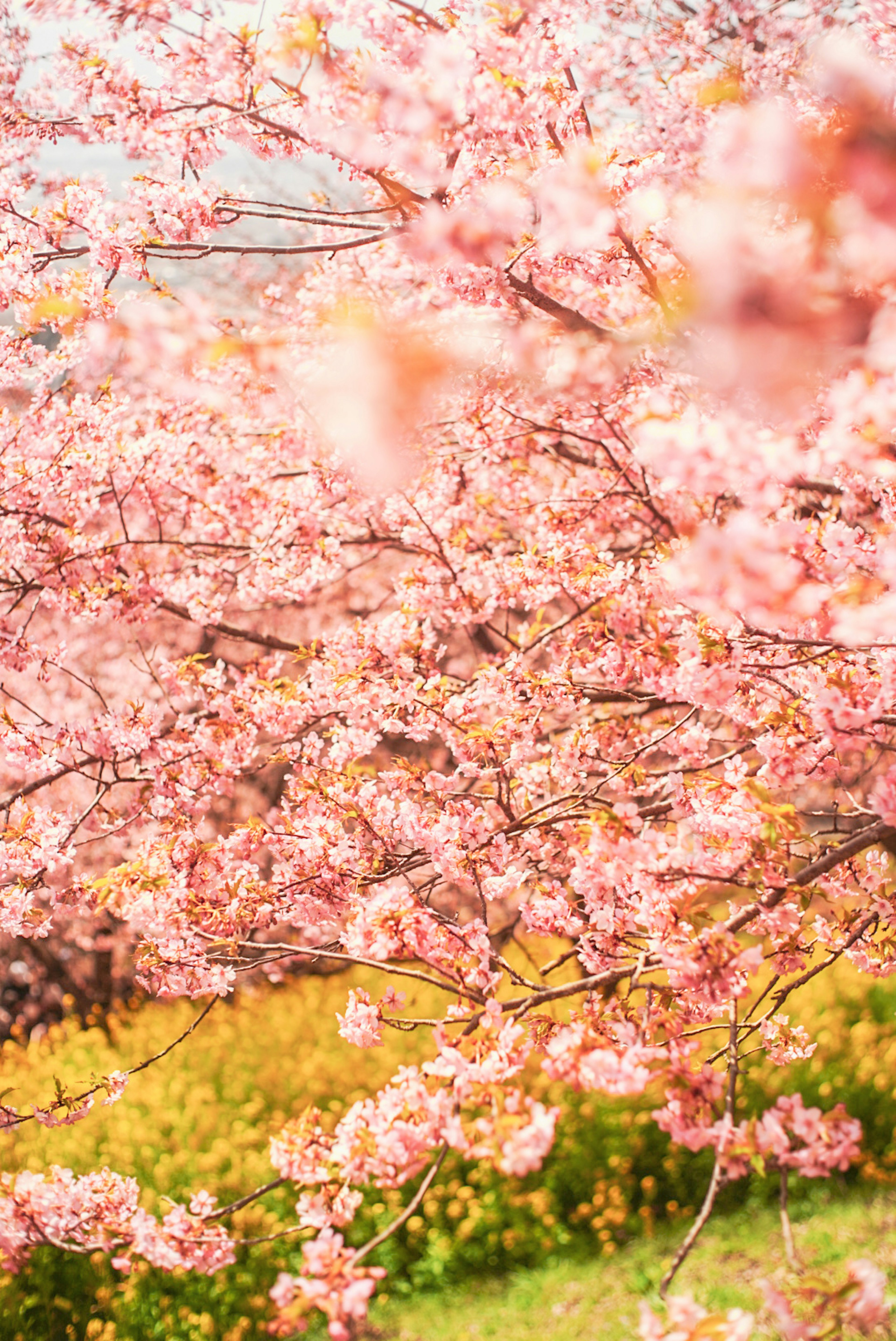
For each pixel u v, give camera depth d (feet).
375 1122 8.04
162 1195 21.86
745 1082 23.68
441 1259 21.17
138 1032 33.17
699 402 9.26
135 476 15.16
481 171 10.37
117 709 14.99
